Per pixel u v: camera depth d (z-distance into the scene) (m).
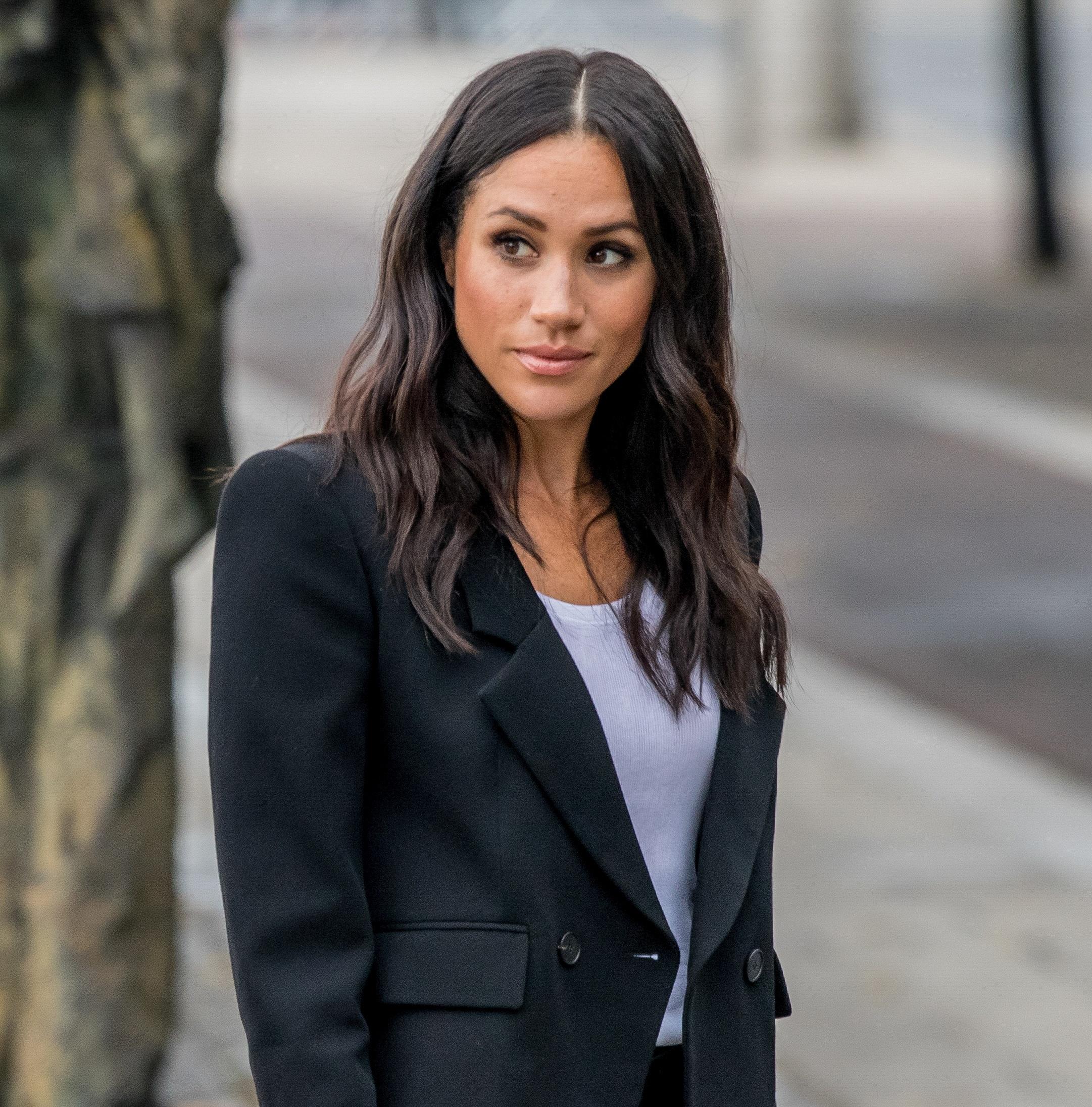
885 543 28.75
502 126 5.45
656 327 5.82
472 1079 5.26
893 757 20.91
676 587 5.93
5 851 10.30
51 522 10.06
